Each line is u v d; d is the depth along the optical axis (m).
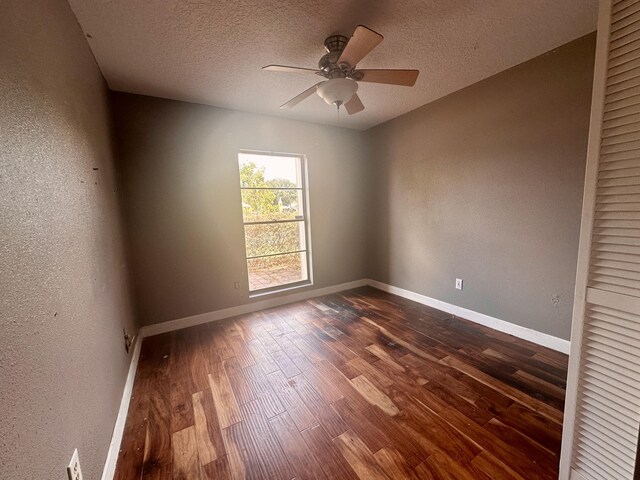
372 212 4.02
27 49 0.86
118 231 2.11
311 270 3.76
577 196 2.01
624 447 0.90
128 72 2.15
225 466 1.29
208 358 2.26
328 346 2.40
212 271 3.04
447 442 1.38
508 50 2.04
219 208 3.03
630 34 0.82
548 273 2.21
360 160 4.04
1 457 0.57
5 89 0.70
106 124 2.08
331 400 1.71
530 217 2.28
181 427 1.53
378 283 4.08
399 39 1.87
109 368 1.44
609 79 0.87
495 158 2.48
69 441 0.89
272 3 1.50
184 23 1.63
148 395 1.81
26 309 0.71
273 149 3.31
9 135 0.70
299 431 1.48
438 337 2.49
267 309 3.36
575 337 1.01
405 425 1.50
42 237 0.84
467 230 2.79
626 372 0.88
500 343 2.35
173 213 2.79
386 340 2.47
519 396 1.69
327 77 1.86
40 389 0.74
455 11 1.61
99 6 1.45
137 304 2.62
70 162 1.17
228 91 2.54
